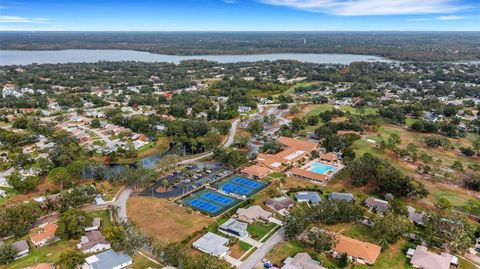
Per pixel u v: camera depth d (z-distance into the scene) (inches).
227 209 5885.8
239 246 4813.0
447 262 4414.4
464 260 4586.6
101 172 7047.2
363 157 7209.6
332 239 4709.6
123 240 4613.7
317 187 6722.4
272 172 7421.3
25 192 6427.2
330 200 5629.9
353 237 5049.2
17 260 4512.8
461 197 6274.6
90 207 5910.4
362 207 5880.9
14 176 6540.4
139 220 5462.6
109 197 6250.0
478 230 5007.4
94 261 4323.3
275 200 6028.5
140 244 4623.5
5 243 4822.8
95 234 4953.3
